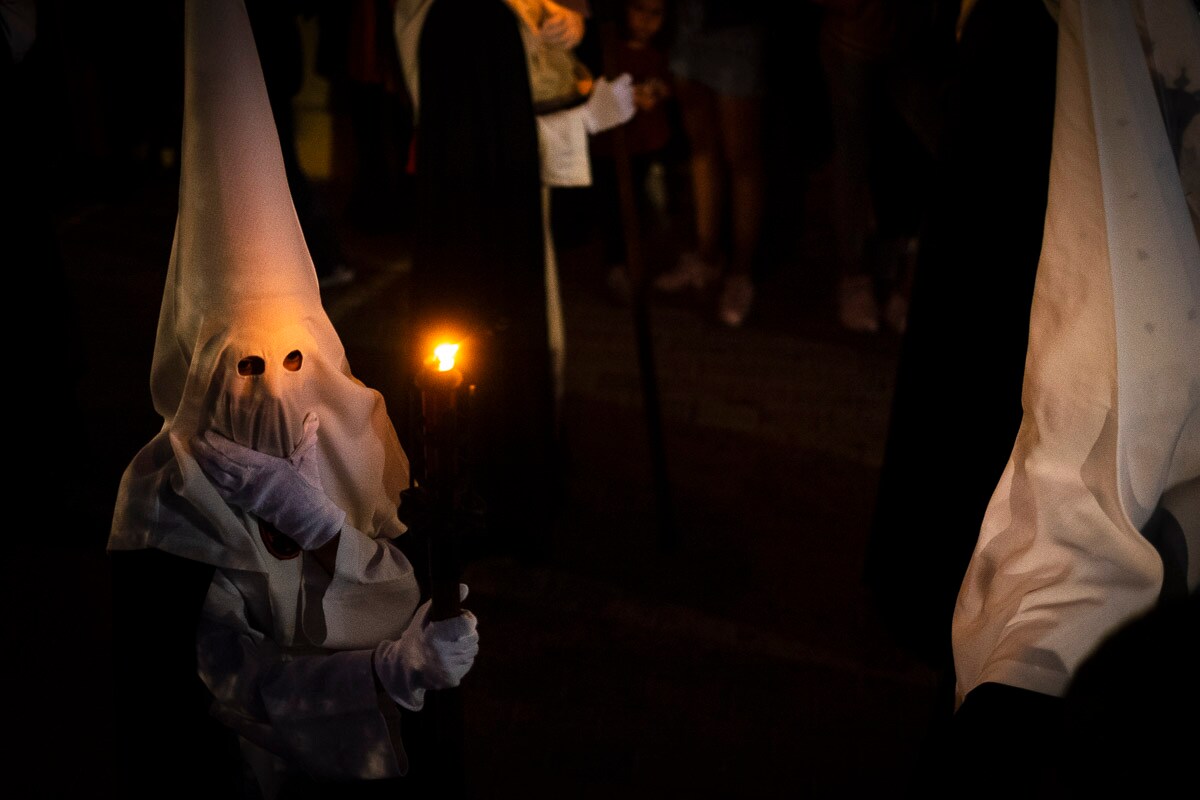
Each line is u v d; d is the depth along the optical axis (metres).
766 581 3.58
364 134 4.99
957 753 1.71
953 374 2.68
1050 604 1.78
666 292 5.53
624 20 4.65
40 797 2.66
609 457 4.20
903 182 4.93
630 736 2.96
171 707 1.66
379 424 1.80
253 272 1.60
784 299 5.55
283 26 3.25
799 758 2.91
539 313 3.22
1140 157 1.78
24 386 3.35
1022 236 2.46
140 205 5.88
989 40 2.46
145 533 1.64
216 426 1.64
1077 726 1.63
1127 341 1.80
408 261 5.47
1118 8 1.75
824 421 4.52
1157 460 1.84
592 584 3.51
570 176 3.29
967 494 2.71
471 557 3.38
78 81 5.50
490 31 2.97
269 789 1.93
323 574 1.76
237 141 1.56
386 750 1.73
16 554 3.37
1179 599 1.81
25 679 2.98
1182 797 1.53
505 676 3.12
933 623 2.93
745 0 4.73
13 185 3.23
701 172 5.25
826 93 5.25
